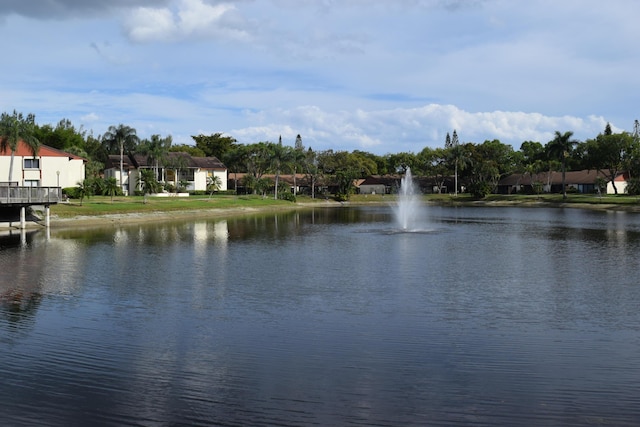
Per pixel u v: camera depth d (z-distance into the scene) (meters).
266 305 23.59
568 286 27.70
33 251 41.50
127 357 16.78
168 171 130.00
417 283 28.69
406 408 13.17
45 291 26.50
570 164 170.12
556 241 48.84
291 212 101.44
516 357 16.70
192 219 79.69
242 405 13.38
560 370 15.59
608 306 23.28
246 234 56.59
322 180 158.88
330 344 18.03
